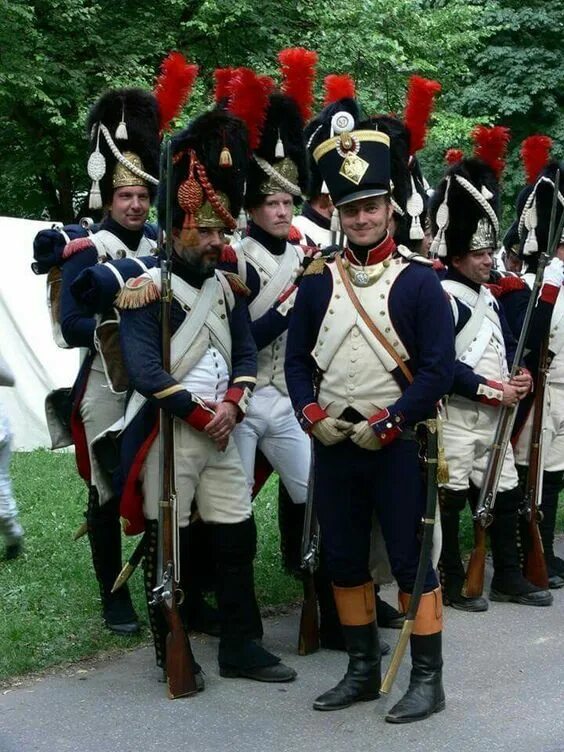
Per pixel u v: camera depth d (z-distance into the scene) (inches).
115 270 164.1
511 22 693.9
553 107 694.5
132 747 145.4
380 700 159.5
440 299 150.6
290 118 180.1
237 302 167.0
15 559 218.8
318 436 152.6
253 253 181.6
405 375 150.9
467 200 197.6
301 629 177.6
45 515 253.9
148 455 160.1
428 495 150.1
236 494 164.7
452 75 612.1
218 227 157.2
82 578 207.0
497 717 154.9
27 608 191.8
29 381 351.9
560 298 224.8
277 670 166.1
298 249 186.5
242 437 179.9
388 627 192.4
